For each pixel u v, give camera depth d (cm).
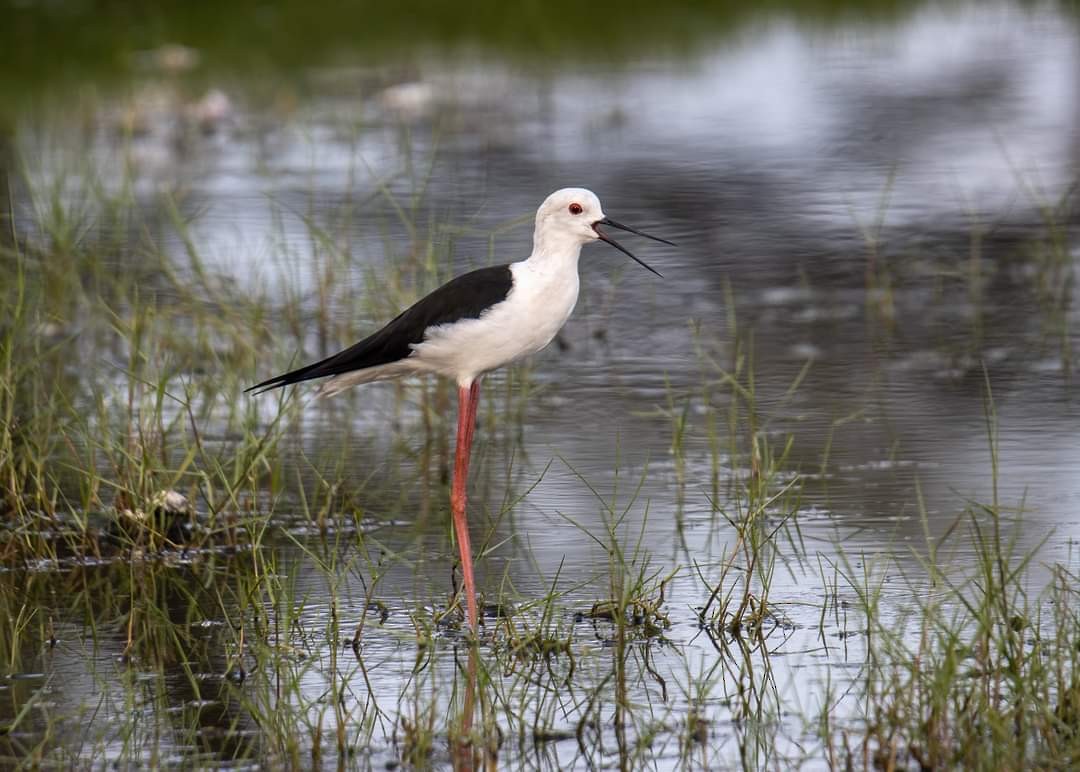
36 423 1101
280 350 1381
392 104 2598
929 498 1054
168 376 1133
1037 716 726
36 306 1368
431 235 1441
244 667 842
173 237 1788
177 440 1129
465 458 927
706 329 1520
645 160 2220
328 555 1009
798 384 1341
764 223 1902
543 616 879
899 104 2602
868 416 1247
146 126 2428
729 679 812
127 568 1002
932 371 1370
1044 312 1544
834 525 1014
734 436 1116
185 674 835
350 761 731
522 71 2914
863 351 1436
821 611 891
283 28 3247
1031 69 2855
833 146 2309
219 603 941
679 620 891
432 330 916
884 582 918
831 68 2944
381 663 845
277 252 1716
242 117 2516
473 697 790
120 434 1103
